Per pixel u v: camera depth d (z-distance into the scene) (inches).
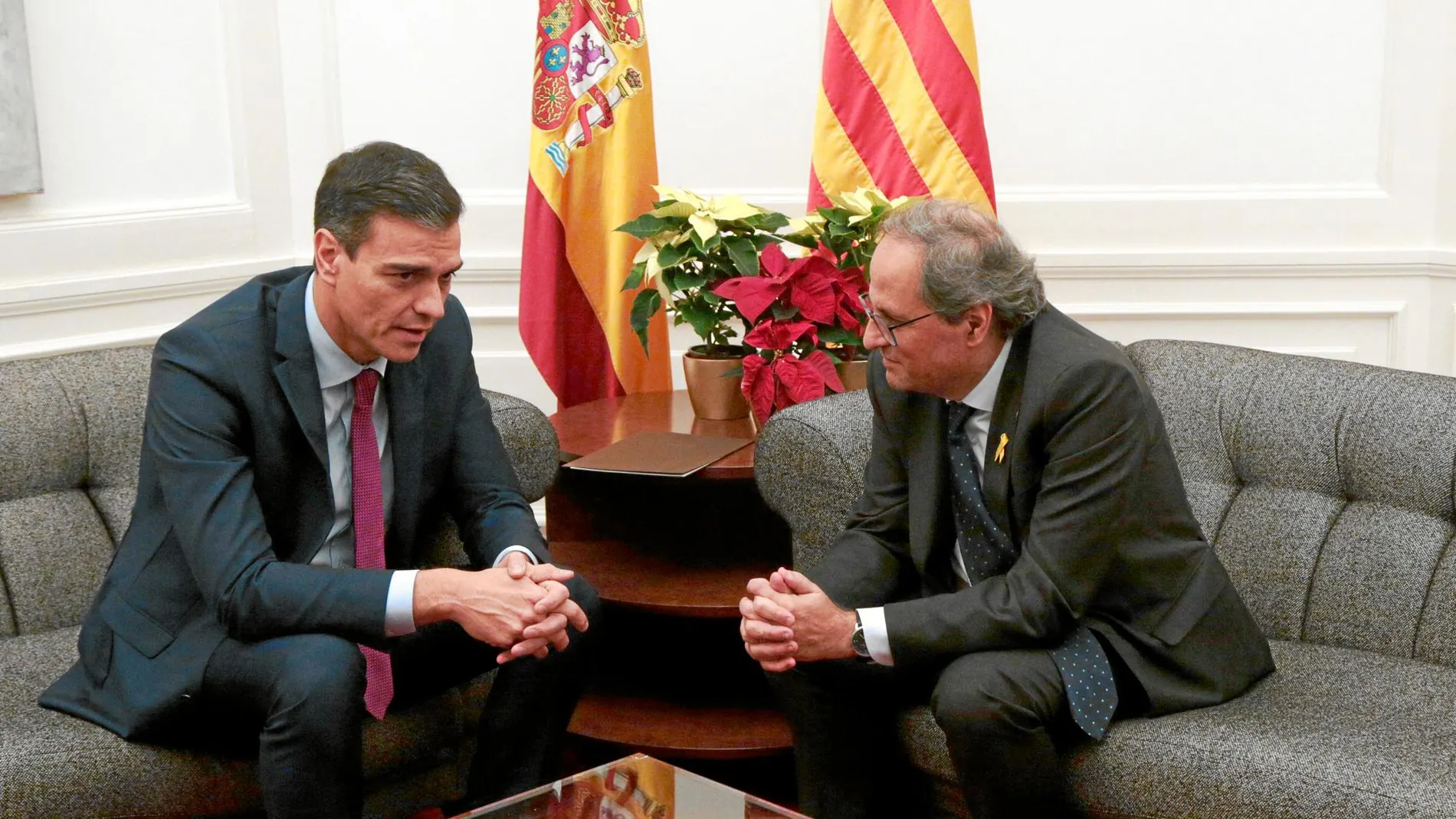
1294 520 83.2
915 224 71.5
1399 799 61.4
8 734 69.7
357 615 69.2
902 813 80.4
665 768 64.6
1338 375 84.7
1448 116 124.9
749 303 92.6
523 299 117.5
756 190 133.0
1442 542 78.2
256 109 129.1
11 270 115.7
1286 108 127.9
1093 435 69.8
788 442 84.5
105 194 121.3
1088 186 130.7
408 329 70.9
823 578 78.0
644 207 117.0
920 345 71.5
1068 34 128.3
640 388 120.1
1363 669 76.2
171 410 72.5
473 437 80.9
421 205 68.5
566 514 102.5
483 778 76.9
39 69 116.0
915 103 111.9
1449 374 127.8
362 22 131.0
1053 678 69.3
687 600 88.9
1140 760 67.8
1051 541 70.0
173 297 125.8
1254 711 70.9
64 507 85.3
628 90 115.7
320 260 71.1
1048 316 73.7
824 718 76.6
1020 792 68.4
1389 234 128.1
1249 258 129.2
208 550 70.3
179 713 70.2
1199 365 89.9
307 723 66.9
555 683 76.5
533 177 115.8
